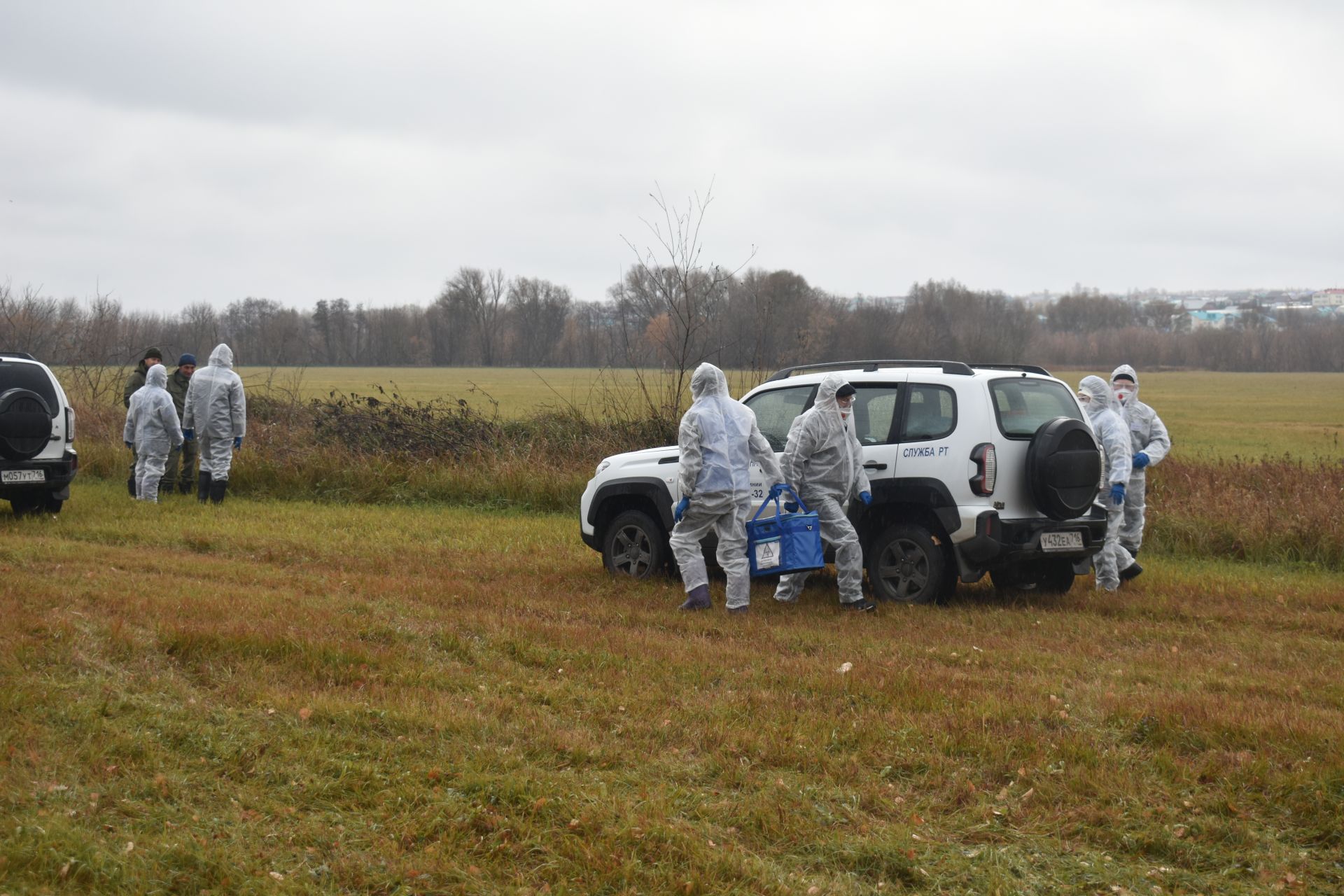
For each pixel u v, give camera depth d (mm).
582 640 7457
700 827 4531
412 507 15602
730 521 8859
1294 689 6734
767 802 4785
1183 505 14070
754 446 8938
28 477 12828
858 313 42125
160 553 10695
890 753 5406
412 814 4535
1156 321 165375
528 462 16656
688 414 8812
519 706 6027
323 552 11234
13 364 12984
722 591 9883
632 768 5203
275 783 4809
